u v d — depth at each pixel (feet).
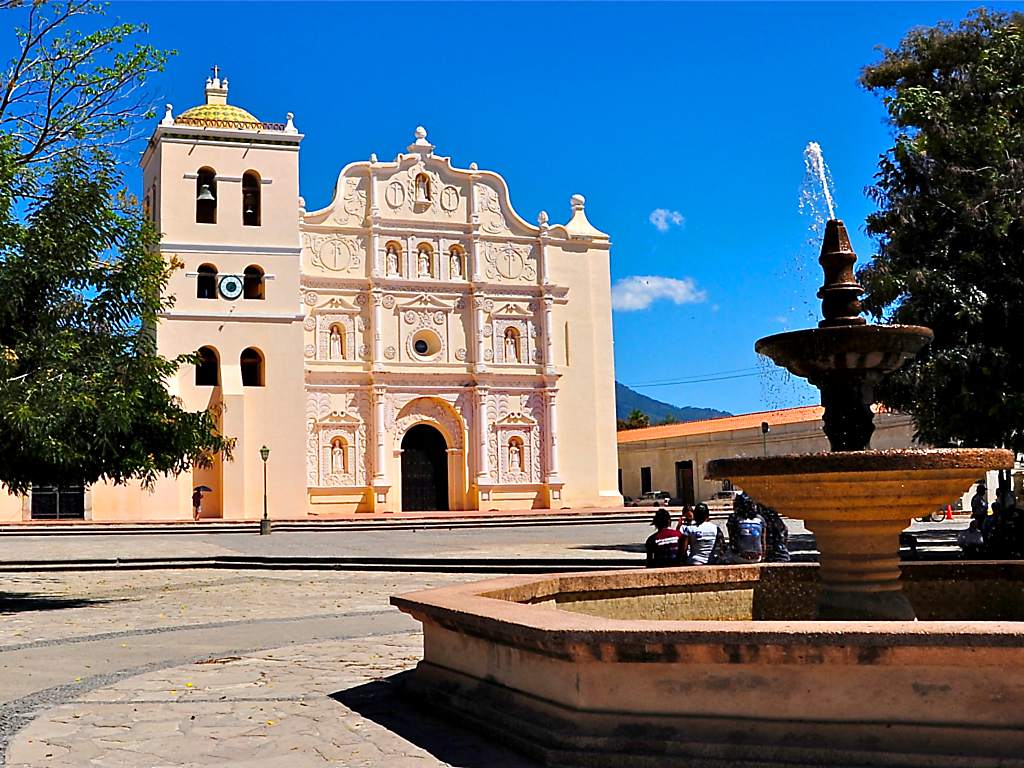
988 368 64.18
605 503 153.69
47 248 52.19
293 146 138.62
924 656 18.34
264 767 21.04
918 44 78.59
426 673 26.68
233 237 134.92
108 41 66.28
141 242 56.13
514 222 154.51
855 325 27.32
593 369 156.46
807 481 24.80
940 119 69.36
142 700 28.07
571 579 30.89
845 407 27.71
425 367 147.13
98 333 54.75
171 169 133.39
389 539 105.70
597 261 158.92
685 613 32.53
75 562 80.02
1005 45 70.85
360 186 147.33
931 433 69.15
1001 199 66.18
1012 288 65.87
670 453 183.21
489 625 22.52
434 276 149.38
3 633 44.06
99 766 21.29
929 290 66.44
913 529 110.11
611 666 20.22
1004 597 32.42
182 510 130.31
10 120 65.36
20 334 52.42
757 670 19.31
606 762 19.71
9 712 26.73
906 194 71.92
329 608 52.54
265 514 120.88
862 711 18.80
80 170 55.11
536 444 151.74
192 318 132.16
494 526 127.65
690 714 19.71
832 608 25.73
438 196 150.92
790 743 18.88
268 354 134.62
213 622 46.96
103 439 50.93
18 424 47.78
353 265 145.79
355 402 143.23
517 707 22.36
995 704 18.21
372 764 21.04
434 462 148.56
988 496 138.51
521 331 153.17
